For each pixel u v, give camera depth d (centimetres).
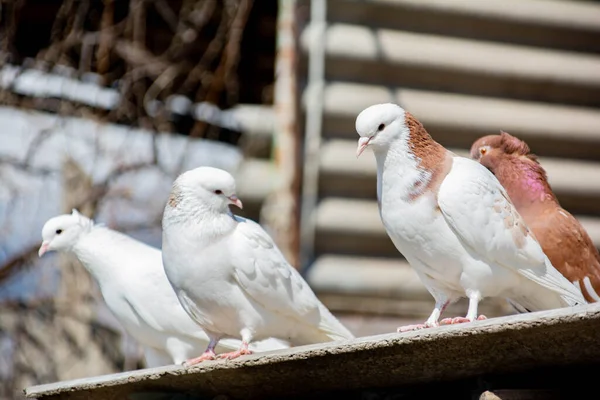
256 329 641
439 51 1158
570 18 1195
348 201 1127
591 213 1157
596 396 513
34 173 1293
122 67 1418
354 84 1145
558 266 686
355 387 563
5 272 1255
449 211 582
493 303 1021
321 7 1153
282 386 566
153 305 780
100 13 1412
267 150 1282
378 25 1161
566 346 469
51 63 1359
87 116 1351
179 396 595
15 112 1345
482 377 522
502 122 1152
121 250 822
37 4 1366
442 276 607
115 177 1298
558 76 1180
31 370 1250
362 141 609
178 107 1430
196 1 1367
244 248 626
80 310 1262
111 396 601
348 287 1104
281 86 1220
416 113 1136
